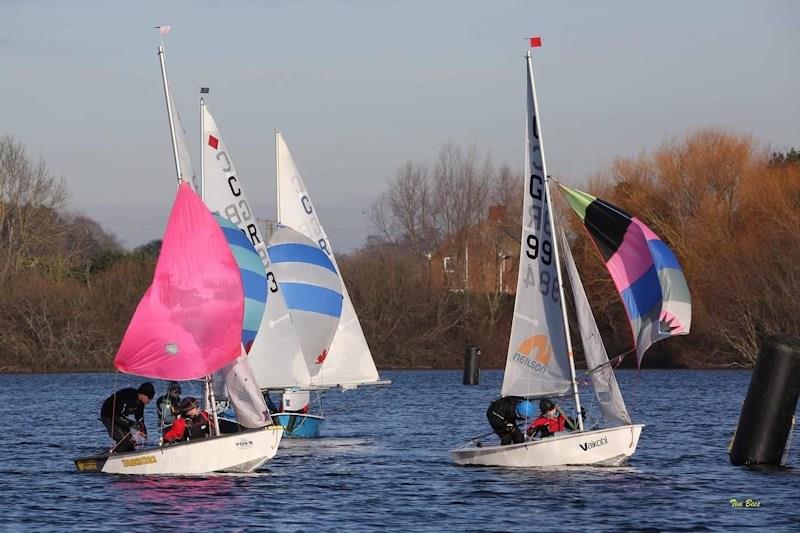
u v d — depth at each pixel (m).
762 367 115.31
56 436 164.12
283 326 149.38
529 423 124.38
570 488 102.94
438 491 102.50
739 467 115.94
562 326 116.06
